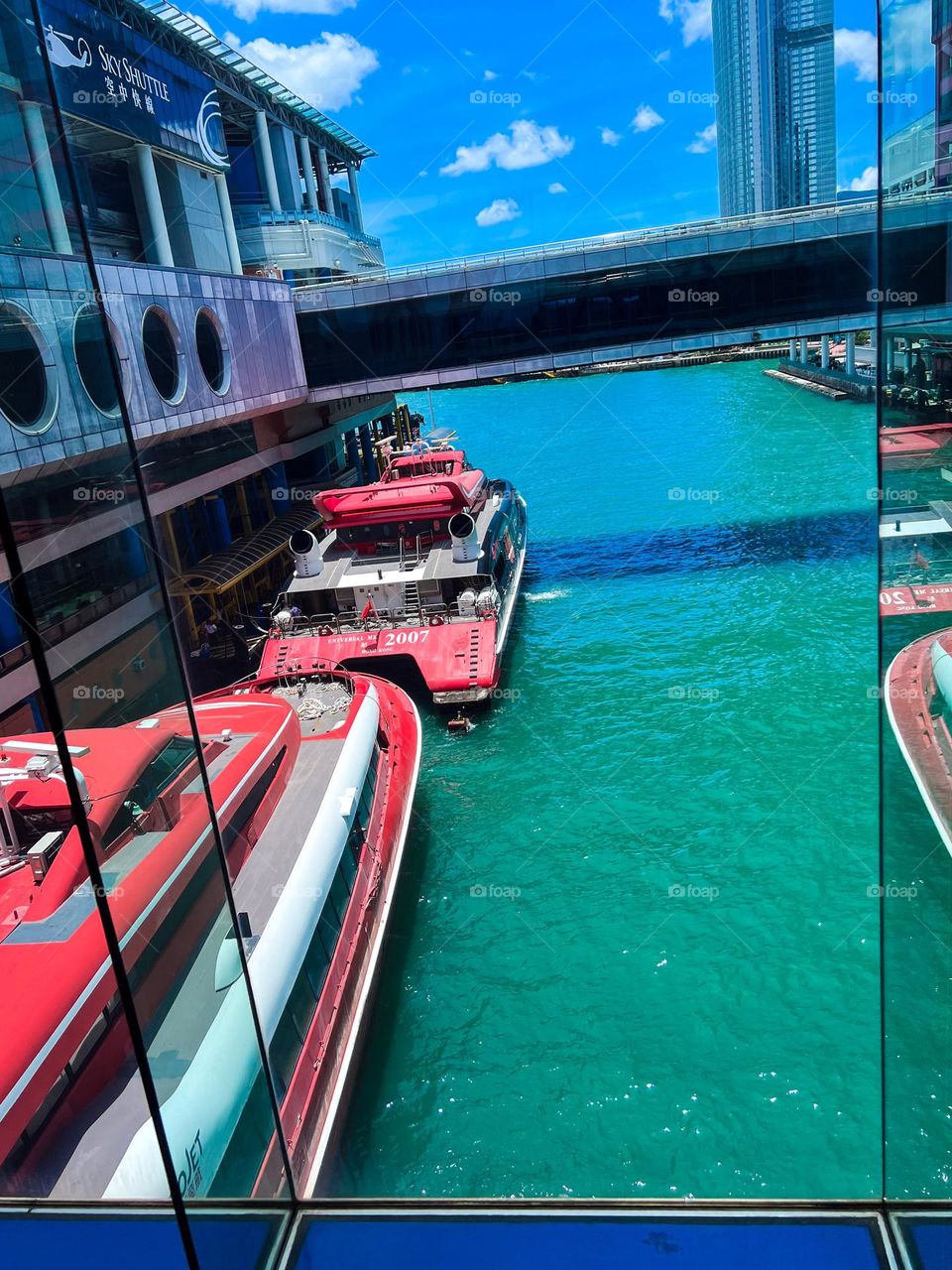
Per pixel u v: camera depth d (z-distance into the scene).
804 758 13.48
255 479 28.16
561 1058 8.28
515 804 13.09
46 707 1.88
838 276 23.20
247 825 9.32
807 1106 7.52
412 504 18.64
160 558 2.00
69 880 6.30
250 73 35.47
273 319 23.50
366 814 10.82
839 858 10.84
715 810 12.23
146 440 18.09
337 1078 7.64
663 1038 8.41
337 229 42.03
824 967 9.06
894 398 2.54
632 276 23.77
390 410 44.59
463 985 9.40
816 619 19.48
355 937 8.98
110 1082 5.70
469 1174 7.47
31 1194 5.06
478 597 17.39
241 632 21.16
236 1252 2.52
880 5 2.22
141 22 28.23
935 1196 2.58
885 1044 2.64
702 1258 2.55
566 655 18.98
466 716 16.17
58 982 5.65
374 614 17.81
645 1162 7.32
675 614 20.70
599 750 14.47
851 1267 2.49
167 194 30.77
